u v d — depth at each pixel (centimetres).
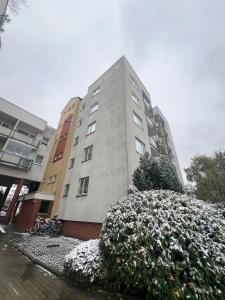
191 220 400
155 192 558
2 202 2128
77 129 1916
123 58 1700
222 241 365
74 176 1505
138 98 1677
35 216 1412
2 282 435
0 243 883
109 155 1220
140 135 1379
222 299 291
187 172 1493
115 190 1038
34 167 1858
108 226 505
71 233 1219
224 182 1207
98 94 1786
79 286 446
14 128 1817
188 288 306
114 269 409
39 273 524
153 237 380
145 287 352
